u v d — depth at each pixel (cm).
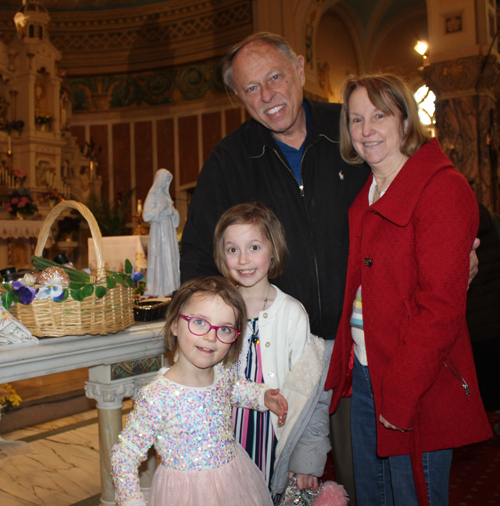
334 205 200
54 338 201
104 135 1177
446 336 142
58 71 933
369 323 165
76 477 304
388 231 161
